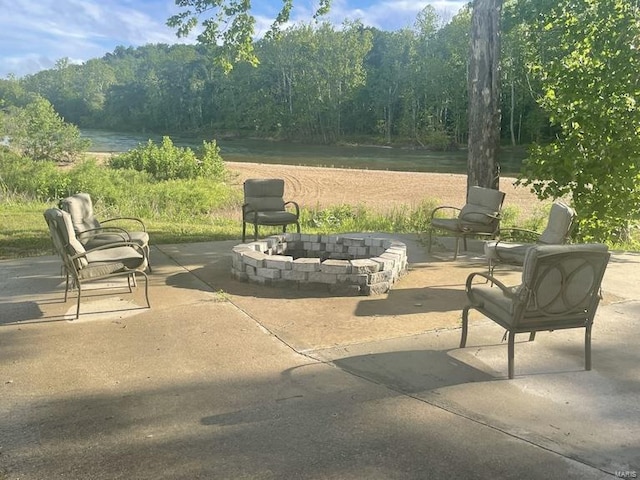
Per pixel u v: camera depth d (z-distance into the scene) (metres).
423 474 2.47
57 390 3.29
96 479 2.42
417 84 62.94
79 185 16.34
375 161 39.50
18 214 11.05
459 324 4.55
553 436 2.79
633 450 2.67
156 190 16.84
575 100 8.30
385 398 3.21
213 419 2.96
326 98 68.56
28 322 4.52
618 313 4.87
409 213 13.05
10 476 2.44
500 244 6.01
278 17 12.07
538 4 9.82
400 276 6.16
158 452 2.63
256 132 79.44
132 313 4.77
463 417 2.99
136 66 133.62
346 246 6.93
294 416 2.99
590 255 3.39
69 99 115.00
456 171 31.44
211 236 9.04
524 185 8.80
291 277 5.52
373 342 4.13
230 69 12.32
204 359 3.78
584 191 8.34
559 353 3.93
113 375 3.51
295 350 3.96
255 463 2.55
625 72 7.98
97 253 5.20
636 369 3.66
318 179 23.44
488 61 9.56
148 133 88.44
